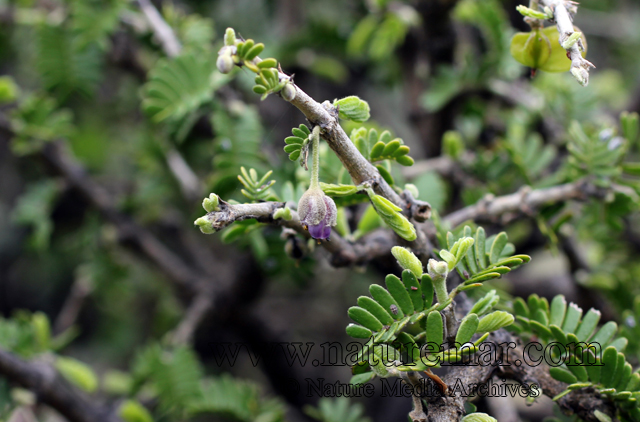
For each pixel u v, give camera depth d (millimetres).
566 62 359
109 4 532
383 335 349
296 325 969
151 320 976
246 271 624
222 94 480
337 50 722
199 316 635
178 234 804
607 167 407
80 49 540
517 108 579
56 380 498
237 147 443
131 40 625
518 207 407
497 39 516
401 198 362
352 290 1001
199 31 545
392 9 580
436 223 384
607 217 414
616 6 960
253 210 349
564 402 365
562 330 373
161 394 510
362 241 383
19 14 629
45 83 577
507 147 440
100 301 938
